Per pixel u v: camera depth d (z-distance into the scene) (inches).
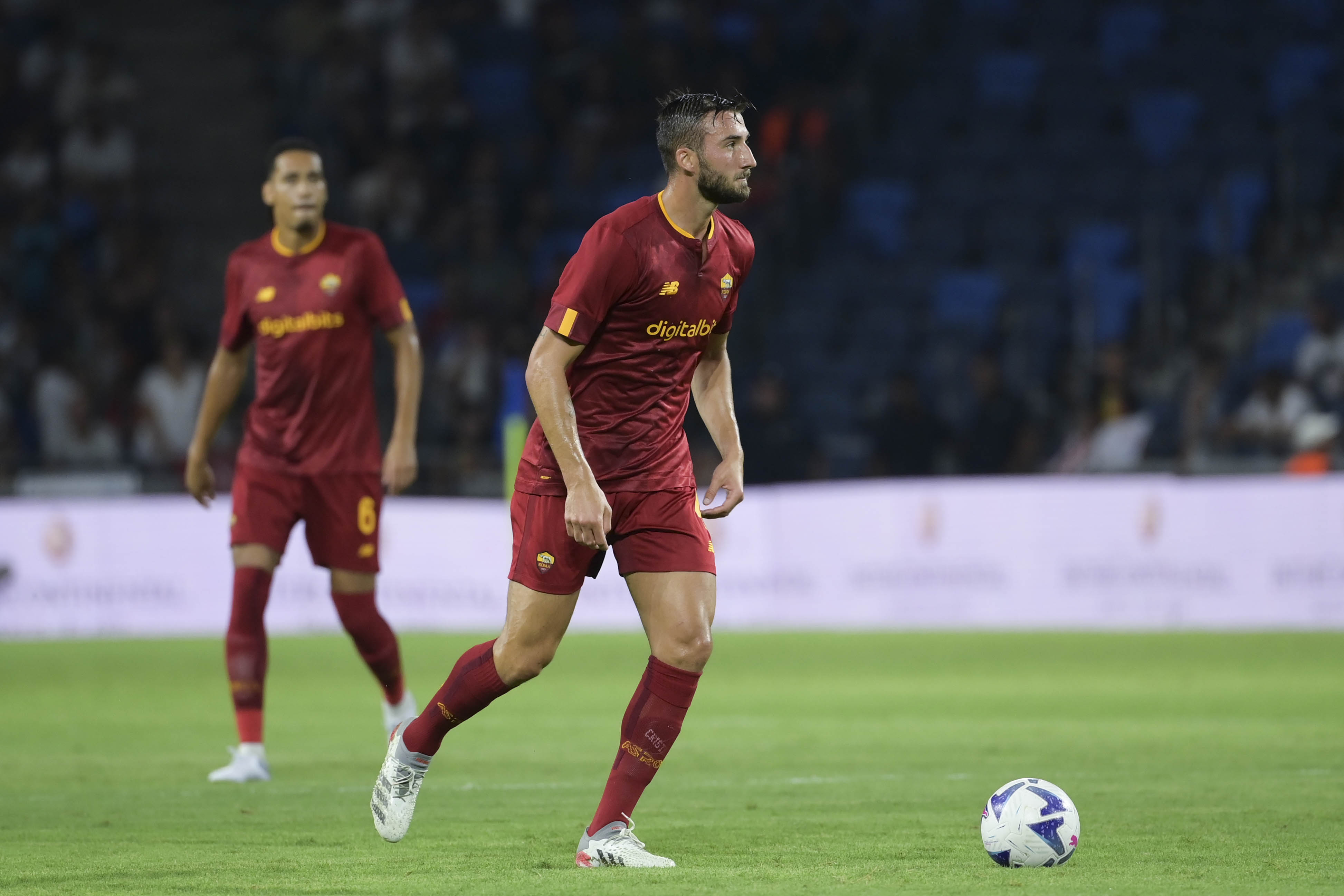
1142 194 3112.7
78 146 2938.0
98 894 565.3
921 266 3043.8
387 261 1007.6
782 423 2495.1
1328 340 2484.0
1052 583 2167.8
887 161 3198.8
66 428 2459.4
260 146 3223.4
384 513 2128.4
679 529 648.4
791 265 3038.9
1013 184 3144.7
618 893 556.4
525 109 3240.7
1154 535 2150.6
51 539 2066.9
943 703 1368.1
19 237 2785.4
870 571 2198.6
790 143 3105.3
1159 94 3235.7
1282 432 2370.8
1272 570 2128.4
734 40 3289.9
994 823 614.9
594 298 628.7
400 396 1017.5
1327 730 1148.5
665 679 637.3
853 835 702.5
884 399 2832.2
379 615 1022.4
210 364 2640.3
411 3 3228.3
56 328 2667.3
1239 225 2994.6
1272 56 3280.0
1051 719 1237.7
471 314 2755.9
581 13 3368.6
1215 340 2672.2
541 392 625.6
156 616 2090.3
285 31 3253.0
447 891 565.6
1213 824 720.3
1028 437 2433.6
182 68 3302.2
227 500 2128.4
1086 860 628.1
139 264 2802.7
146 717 1282.0
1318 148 3095.5
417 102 3056.1
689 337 653.3
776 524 2217.0
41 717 1284.4
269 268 984.9
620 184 3080.7
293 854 656.4
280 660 1784.0
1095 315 2891.2
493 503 2177.7
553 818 762.2
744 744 1086.4
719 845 673.6
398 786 655.8
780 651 1894.7
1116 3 3373.5
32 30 3169.3
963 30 3368.6
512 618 646.5
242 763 919.7
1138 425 2369.6
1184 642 1953.7
